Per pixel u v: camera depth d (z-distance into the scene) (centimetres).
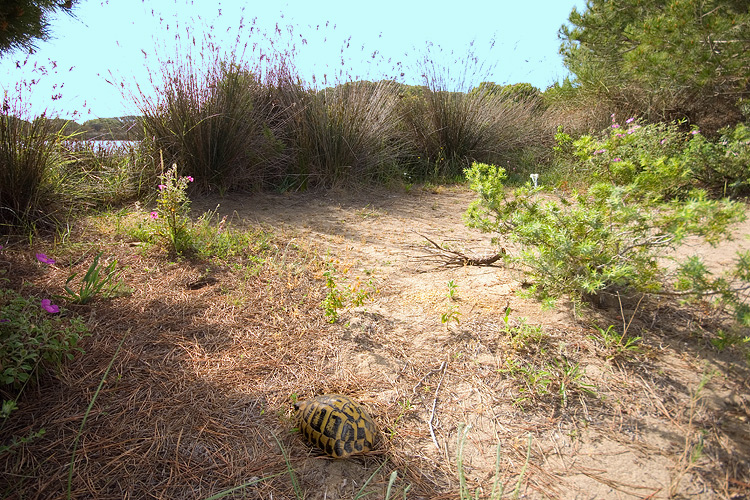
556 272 289
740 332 267
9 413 194
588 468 196
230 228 472
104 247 396
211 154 596
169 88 577
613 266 277
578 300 302
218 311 308
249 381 245
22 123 433
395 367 260
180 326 288
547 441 211
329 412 205
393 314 311
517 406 232
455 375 254
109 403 222
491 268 379
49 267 351
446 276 368
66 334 237
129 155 580
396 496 184
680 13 714
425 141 797
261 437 210
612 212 293
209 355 264
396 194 668
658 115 812
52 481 182
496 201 332
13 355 214
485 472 197
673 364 252
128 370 245
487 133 816
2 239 393
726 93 744
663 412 222
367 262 399
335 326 296
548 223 302
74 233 426
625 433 213
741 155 557
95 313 291
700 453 197
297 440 209
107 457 194
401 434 216
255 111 657
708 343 266
